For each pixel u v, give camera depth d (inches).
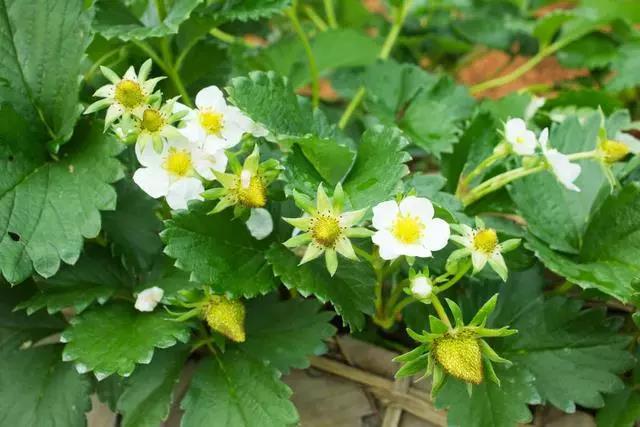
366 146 13.2
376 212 11.6
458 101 18.2
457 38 22.8
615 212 13.7
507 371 13.3
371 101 17.9
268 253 12.6
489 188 14.1
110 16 15.3
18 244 12.6
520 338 13.7
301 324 13.7
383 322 14.1
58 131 14.0
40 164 13.6
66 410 13.3
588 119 15.3
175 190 12.4
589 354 13.4
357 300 12.7
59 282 13.5
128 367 12.2
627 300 12.8
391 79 18.6
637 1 20.1
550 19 20.4
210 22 15.6
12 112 13.5
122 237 14.1
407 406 13.7
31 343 13.9
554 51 21.7
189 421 12.9
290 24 22.9
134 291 13.6
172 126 12.3
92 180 13.1
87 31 14.1
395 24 20.3
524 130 13.5
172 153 12.3
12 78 14.0
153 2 16.0
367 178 12.9
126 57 15.9
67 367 13.6
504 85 26.4
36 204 13.0
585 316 13.6
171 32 14.3
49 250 12.6
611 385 13.2
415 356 11.6
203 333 13.7
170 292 13.1
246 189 11.9
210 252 12.4
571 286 14.6
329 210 11.7
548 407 13.7
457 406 12.9
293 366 13.3
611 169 14.7
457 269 12.0
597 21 20.2
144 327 12.9
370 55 18.6
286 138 12.5
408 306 14.1
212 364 13.4
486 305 11.4
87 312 13.2
